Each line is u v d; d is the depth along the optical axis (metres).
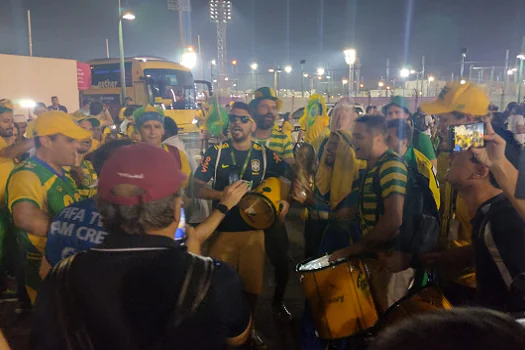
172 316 1.21
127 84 18.89
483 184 2.03
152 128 3.66
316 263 2.34
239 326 1.37
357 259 2.24
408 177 2.33
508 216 1.90
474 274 2.26
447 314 0.72
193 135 20.58
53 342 1.25
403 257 2.28
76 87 15.99
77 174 2.78
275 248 3.38
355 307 2.16
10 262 3.30
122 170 1.27
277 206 2.97
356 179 3.04
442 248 2.49
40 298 1.30
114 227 1.28
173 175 1.31
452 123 2.55
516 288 1.73
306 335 2.53
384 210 2.31
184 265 1.28
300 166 3.29
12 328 3.11
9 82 13.41
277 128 4.79
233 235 3.11
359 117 2.56
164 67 18.89
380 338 0.74
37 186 2.43
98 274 1.23
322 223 3.33
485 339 0.65
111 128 7.89
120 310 1.21
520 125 6.79
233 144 3.35
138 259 1.24
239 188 2.51
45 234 2.40
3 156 3.21
